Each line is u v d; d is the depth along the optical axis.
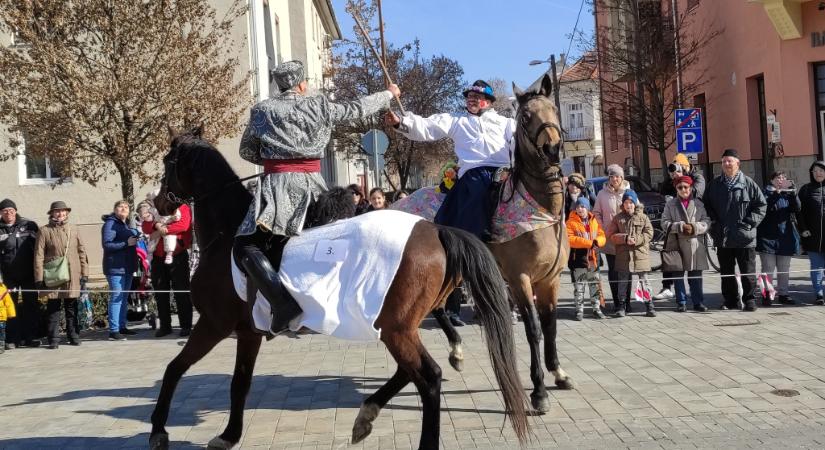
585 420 6.19
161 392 5.68
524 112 6.54
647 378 7.39
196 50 14.38
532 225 6.60
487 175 7.06
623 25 26.72
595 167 47.88
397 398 7.21
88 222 18.25
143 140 14.45
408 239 4.93
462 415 6.52
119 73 13.90
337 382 7.99
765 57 20.33
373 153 15.48
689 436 5.65
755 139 21.69
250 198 5.70
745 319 10.32
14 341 11.57
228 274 5.51
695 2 24.97
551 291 7.08
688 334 9.49
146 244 12.94
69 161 14.35
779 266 11.45
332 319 4.87
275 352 9.82
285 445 5.98
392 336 4.87
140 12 14.10
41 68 13.55
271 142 5.24
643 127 25.41
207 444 6.07
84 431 6.69
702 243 11.14
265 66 19.11
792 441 5.42
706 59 24.45
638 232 10.94
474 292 4.90
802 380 7.01
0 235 11.62
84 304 12.89
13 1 13.52
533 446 5.62
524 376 7.75
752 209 10.94
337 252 4.98
